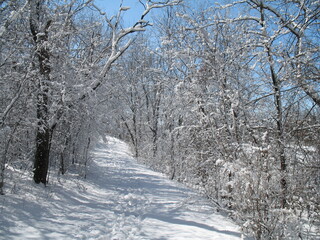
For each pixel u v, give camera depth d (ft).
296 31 24.38
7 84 22.67
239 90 23.75
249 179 16.88
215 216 23.24
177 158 46.26
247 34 24.68
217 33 25.44
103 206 24.36
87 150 40.47
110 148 92.53
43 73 24.67
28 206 19.10
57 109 25.31
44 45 23.06
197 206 26.23
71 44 33.47
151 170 62.23
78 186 29.14
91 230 17.13
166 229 18.84
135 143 89.61
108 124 41.01
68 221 18.22
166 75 32.24
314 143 21.66
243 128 22.71
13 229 15.20
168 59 31.45
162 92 47.91
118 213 22.43
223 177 22.25
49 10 25.23
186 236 17.43
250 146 19.07
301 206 17.92
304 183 18.20
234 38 25.50
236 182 17.49
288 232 15.44
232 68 25.45
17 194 20.61
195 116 28.04
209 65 25.35
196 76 26.32
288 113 22.39
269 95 23.93
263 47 24.34
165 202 27.96
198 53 26.66
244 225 16.16
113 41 32.65
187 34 27.20
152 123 76.28
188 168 35.96
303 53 22.20
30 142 27.43
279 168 18.63
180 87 26.73
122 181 41.50
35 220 17.16
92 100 29.63
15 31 23.03
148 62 67.92
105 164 59.77
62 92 24.39
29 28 26.25
